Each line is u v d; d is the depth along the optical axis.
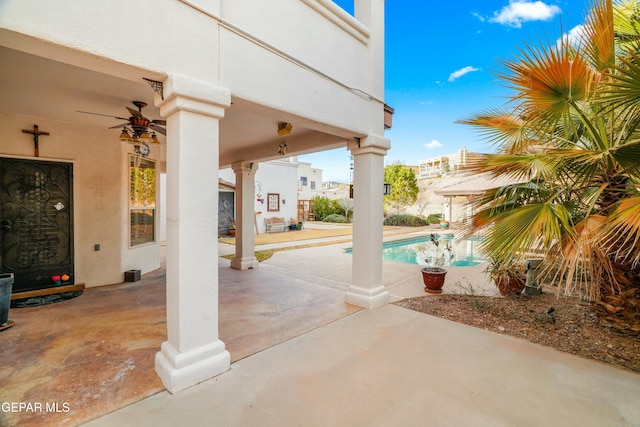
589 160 2.74
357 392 2.35
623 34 3.34
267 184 16.67
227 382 2.46
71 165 4.95
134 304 4.28
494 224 3.20
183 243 2.39
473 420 2.04
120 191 5.46
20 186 4.52
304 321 3.78
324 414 2.10
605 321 3.43
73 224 4.99
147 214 6.40
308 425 1.99
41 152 4.65
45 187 4.73
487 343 3.20
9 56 2.56
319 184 32.84
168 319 2.55
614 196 3.00
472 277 6.35
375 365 2.75
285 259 8.23
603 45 2.75
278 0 3.01
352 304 4.44
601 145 2.90
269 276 6.25
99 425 1.95
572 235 2.65
